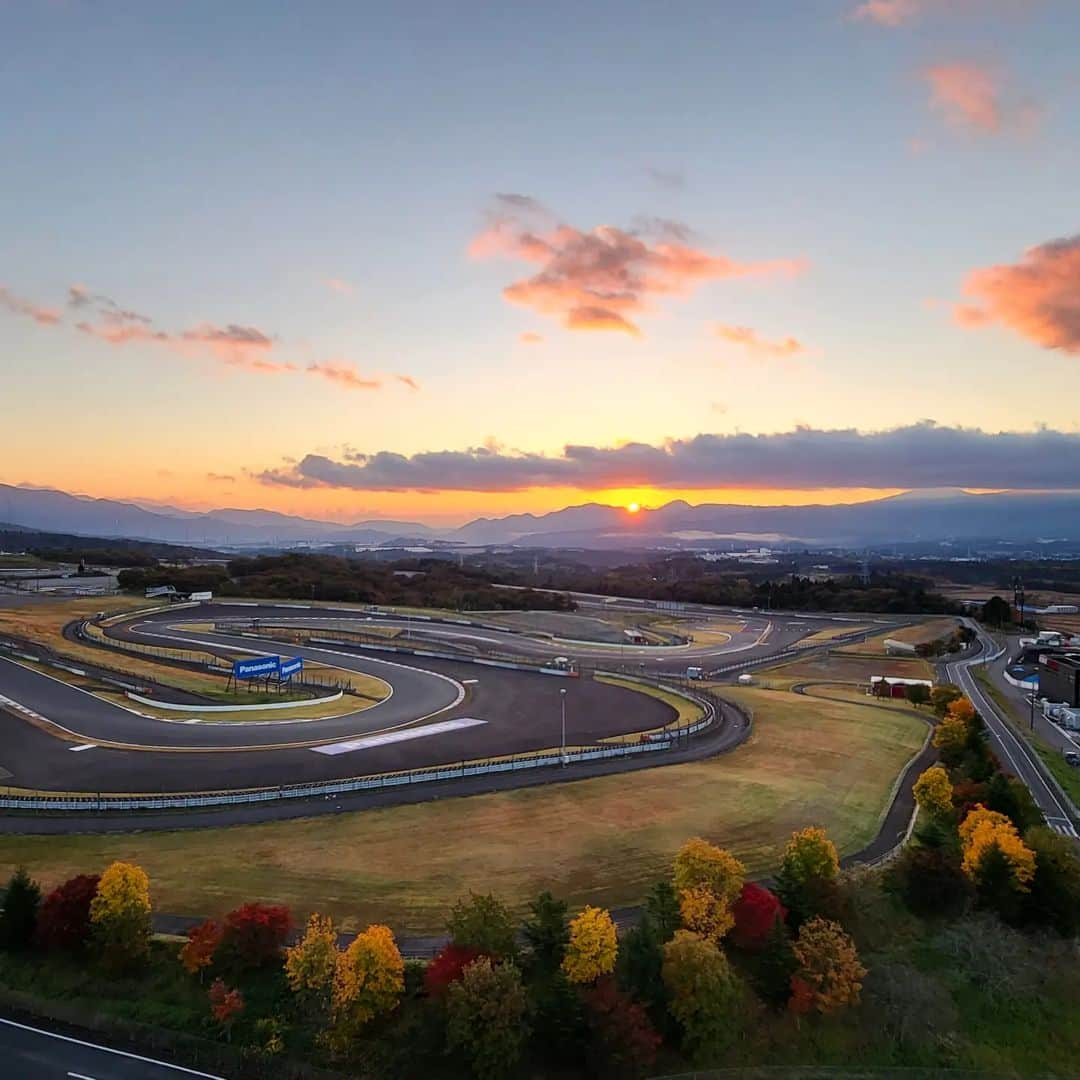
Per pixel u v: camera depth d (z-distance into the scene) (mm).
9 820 65625
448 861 58469
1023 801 69250
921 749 94875
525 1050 40156
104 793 71875
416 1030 40344
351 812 68312
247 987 43625
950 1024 47000
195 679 124062
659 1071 40375
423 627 194125
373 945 40750
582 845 61844
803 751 91438
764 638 197125
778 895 51844
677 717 105688
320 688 120625
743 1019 43750
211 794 70062
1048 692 132625
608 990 40375
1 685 115375
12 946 46906
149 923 46344
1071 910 55969
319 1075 38906
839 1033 45031
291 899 52375
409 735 94938
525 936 46594
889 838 66812
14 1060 39062
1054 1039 47375
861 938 51625
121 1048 40406
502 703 113250
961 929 54031
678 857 49500
